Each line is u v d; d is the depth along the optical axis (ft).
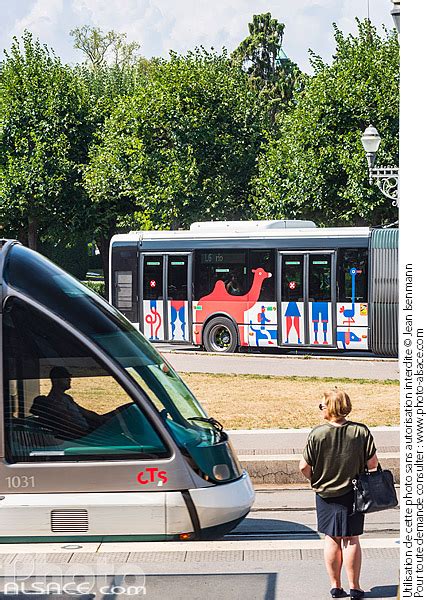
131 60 234.79
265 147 135.23
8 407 26.07
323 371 72.49
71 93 152.35
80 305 27.09
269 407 53.98
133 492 25.59
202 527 25.64
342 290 85.87
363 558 28.94
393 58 121.19
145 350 27.66
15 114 147.95
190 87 137.08
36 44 153.48
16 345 26.32
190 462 25.84
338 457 24.80
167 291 93.09
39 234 160.97
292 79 237.04
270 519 33.83
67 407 26.08
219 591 26.08
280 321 88.28
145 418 26.00
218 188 136.05
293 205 127.85
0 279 26.66
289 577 27.30
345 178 123.75
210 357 82.94
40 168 144.87
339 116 122.11
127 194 141.59
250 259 89.66
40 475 25.71
